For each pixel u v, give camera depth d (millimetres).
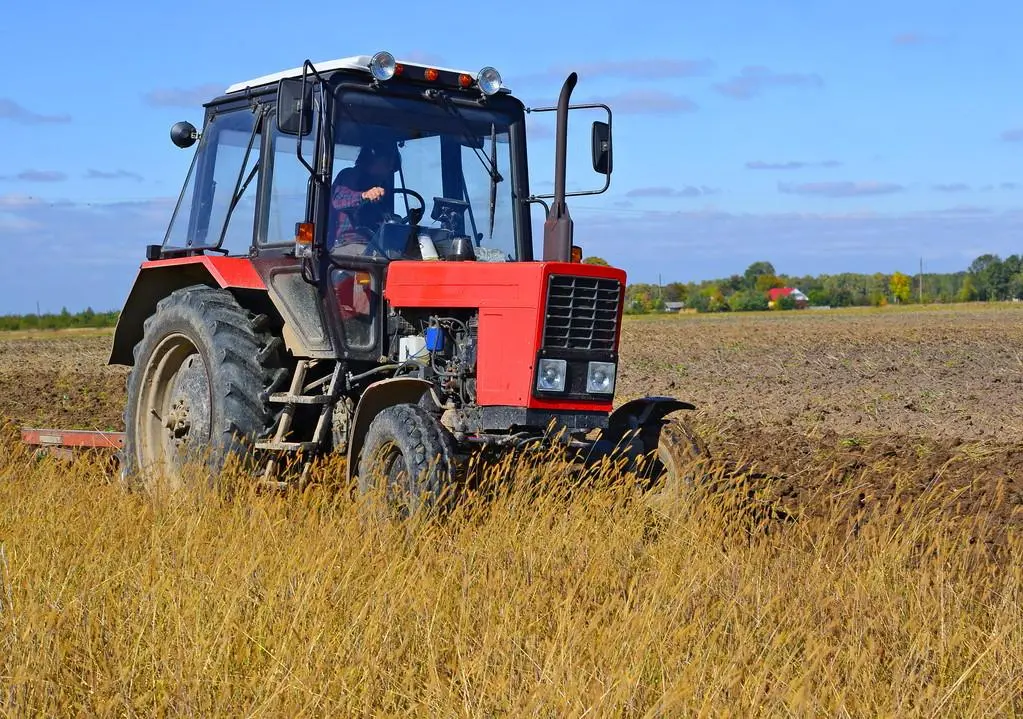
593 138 7867
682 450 7809
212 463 8039
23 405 17250
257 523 6539
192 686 4289
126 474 8969
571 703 4117
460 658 4539
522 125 8727
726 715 3994
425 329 7980
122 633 4770
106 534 6359
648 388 21000
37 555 5746
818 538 6836
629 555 6191
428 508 6766
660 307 131250
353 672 4383
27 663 4371
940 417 16266
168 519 6789
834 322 62562
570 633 4719
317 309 7934
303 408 8312
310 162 8039
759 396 19391
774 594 5492
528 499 6906
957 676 4758
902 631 5188
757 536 7004
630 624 4867
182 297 8906
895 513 7812
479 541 6184
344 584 5289
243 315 8508
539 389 7418
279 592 5195
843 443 12930
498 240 8539
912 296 169750
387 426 7164
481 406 7566
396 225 8188
